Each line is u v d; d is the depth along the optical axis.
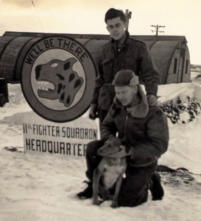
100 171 2.86
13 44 16.34
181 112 11.16
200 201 3.37
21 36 17.75
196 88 13.18
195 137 9.41
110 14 3.21
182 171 4.78
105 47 3.49
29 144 5.01
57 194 3.20
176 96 11.75
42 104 4.85
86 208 2.85
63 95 4.76
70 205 2.91
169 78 14.80
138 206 3.02
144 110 2.80
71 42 4.51
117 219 2.68
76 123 4.86
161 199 3.26
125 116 2.95
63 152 4.93
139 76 3.40
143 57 3.30
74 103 4.74
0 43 16.56
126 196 2.95
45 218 2.62
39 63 4.71
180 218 2.85
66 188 3.38
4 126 7.74
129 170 2.91
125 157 2.84
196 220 2.82
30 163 4.36
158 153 2.86
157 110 2.90
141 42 3.34
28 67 4.74
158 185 3.20
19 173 3.87
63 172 4.09
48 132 4.93
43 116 4.88
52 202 2.98
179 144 8.43
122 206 2.97
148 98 2.95
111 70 3.43
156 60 14.83
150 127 2.84
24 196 3.12
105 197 3.02
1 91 10.75
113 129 3.19
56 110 4.83
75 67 4.61
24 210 2.76
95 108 3.72
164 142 2.86
